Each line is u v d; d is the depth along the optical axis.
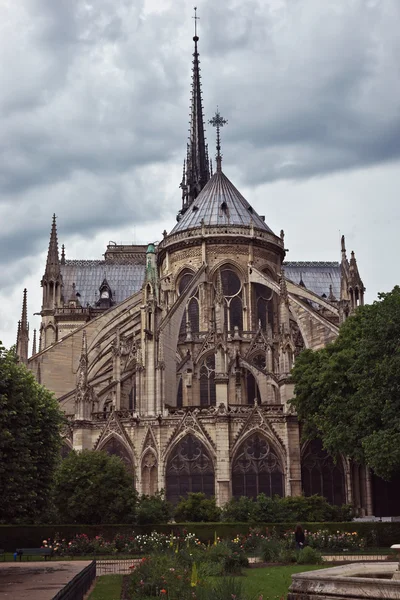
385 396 55.16
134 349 85.44
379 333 56.28
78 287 136.38
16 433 49.06
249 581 31.33
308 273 140.38
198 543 45.56
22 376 53.62
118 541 50.56
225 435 69.75
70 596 21.28
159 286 78.56
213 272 94.50
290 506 57.53
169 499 69.56
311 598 18.42
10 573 30.47
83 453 60.53
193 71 150.12
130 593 27.52
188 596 25.20
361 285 88.38
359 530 51.94
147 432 71.38
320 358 67.12
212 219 97.44
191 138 148.00
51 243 123.00
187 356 83.75
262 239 96.50
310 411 66.88
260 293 95.19
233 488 69.12
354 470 69.75
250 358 84.50
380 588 17.45
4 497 49.12
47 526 52.69
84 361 74.75
